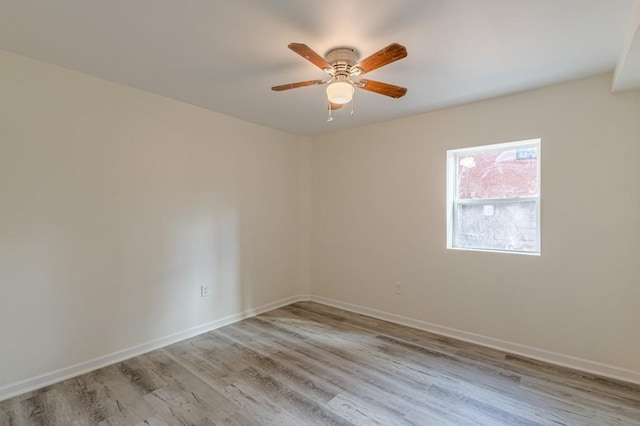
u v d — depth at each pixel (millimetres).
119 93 2607
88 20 1737
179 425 1854
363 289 3816
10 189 2111
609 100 2369
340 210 4035
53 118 2279
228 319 3469
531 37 1883
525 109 2715
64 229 2340
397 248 3521
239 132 3564
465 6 1596
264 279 3887
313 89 2686
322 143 4227
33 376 2207
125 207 2660
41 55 2141
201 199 3209
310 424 1870
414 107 3117
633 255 2303
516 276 2781
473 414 1960
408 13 1655
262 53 2094
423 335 3172
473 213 3133
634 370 2305
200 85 2621
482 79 2471
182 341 3014
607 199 2387
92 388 2219
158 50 2064
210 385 2264
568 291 2543
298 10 1636
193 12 1657
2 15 1688
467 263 3047
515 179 2912
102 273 2533
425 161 3305
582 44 1957
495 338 2887
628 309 2322
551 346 2617
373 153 3717
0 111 2070
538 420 1901
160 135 2873
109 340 2570
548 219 2619
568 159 2527
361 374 2420
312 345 2930
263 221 3859
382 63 1822
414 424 1875
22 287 2162
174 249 2994
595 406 2025
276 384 2279
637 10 1532
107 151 2549
